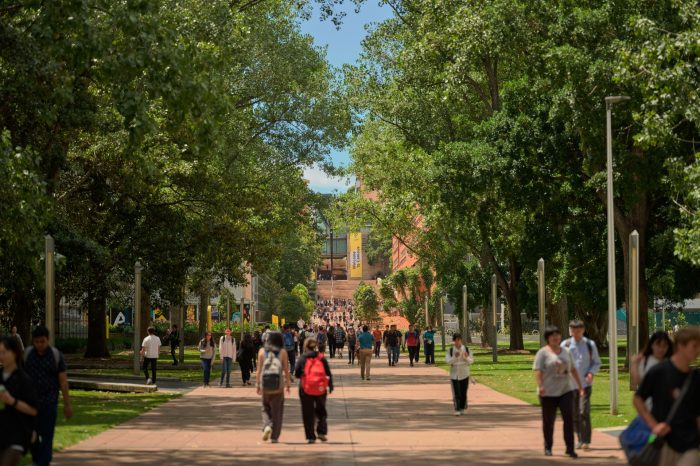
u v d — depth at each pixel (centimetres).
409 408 2366
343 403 2534
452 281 6444
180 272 4550
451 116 5175
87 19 1795
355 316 15100
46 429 1116
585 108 3159
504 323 10469
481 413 2208
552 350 1401
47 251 2134
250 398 2692
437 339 10300
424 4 4181
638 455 840
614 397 2088
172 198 4575
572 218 3919
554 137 3628
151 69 1777
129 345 7219
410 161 5481
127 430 1812
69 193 4038
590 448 1501
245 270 5062
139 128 1783
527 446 1551
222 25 2547
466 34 3681
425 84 4619
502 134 3800
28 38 2025
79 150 3938
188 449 1514
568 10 3366
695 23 2433
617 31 3241
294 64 4788
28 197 1909
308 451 1490
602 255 4053
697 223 2472
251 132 4966
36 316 3928
